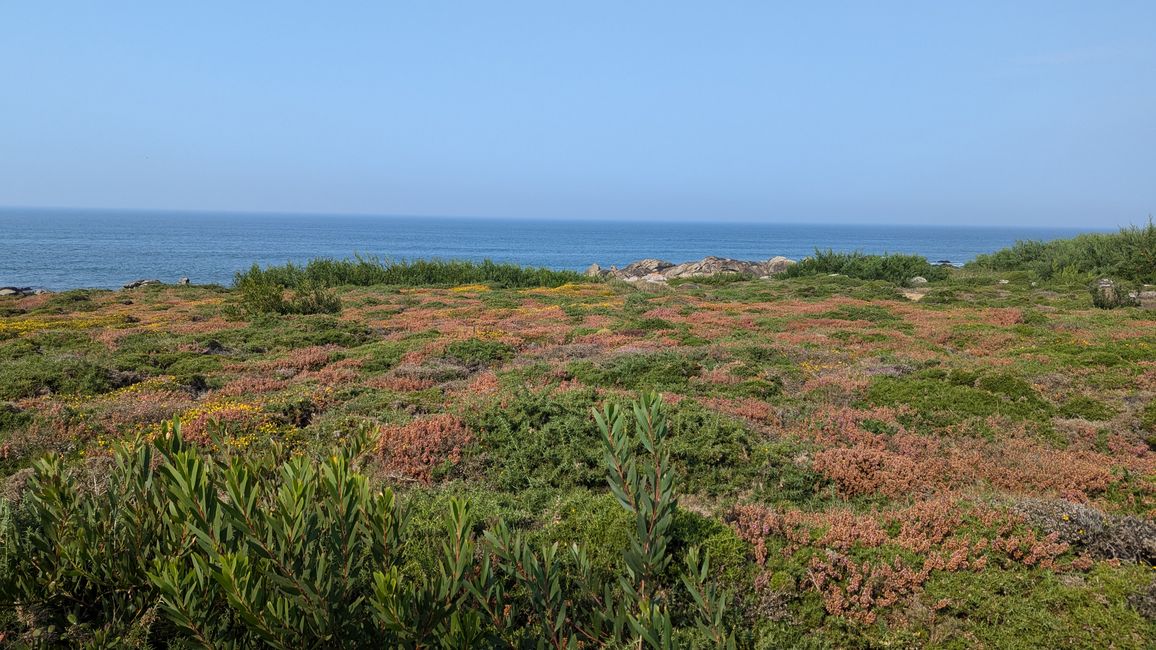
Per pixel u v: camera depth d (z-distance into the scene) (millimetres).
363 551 5223
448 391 15031
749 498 8930
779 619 5855
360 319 27859
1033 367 16000
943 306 30938
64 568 4941
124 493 5613
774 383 14922
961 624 5848
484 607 4504
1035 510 7516
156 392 14570
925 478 9445
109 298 37062
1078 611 5836
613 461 5332
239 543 4480
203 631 4145
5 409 11836
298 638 3967
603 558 6324
